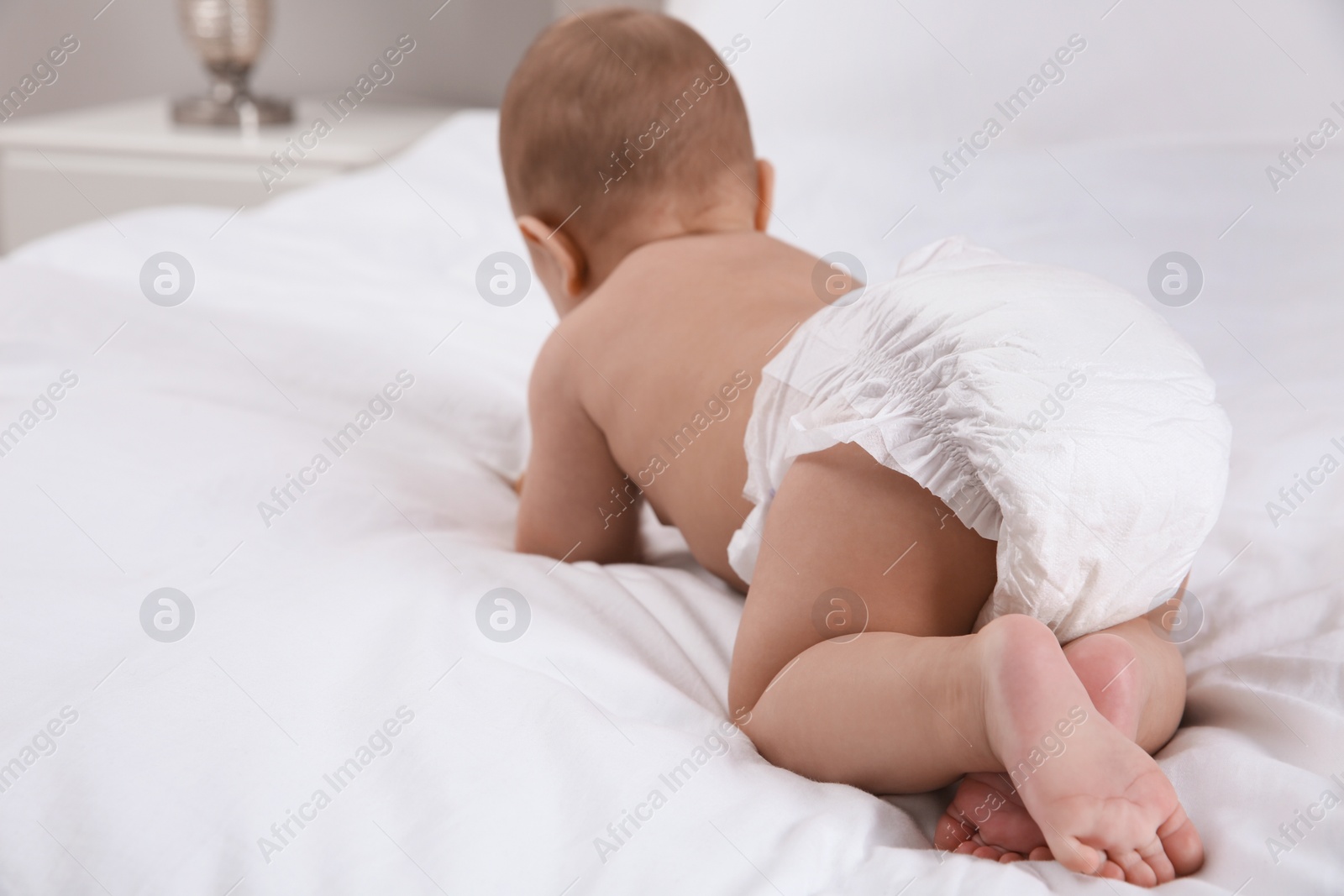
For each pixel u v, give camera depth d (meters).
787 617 0.66
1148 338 0.65
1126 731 0.55
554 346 0.93
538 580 0.77
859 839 0.54
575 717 0.58
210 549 0.81
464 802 0.54
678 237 0.98
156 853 0.52
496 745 0.57
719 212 1.00
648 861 0.51
